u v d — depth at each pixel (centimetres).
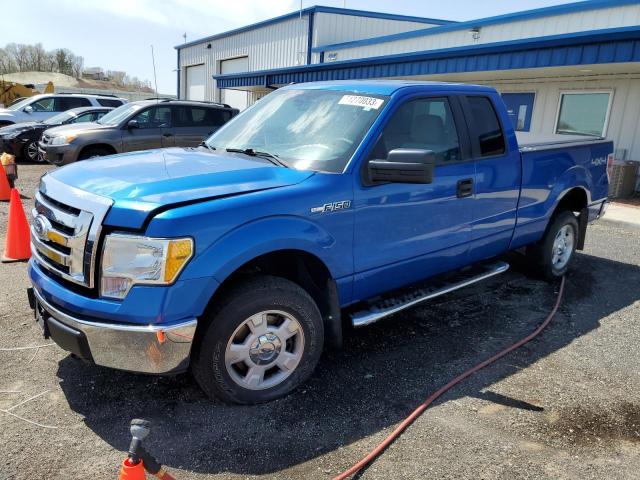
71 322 283
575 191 571
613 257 690
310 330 333
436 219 400
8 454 271
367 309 380
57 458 271
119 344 278
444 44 1565
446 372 374
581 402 342
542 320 472
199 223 278
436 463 278
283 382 330
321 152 356
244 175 326
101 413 309
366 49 1864
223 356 302
